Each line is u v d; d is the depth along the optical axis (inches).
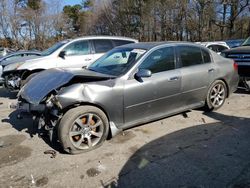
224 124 188.9
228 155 143.3
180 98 189.0
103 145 160.7
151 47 180.1
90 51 320.8
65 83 148.2
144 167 134.7
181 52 191.9
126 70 166.7
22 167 138.5
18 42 1517.0
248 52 255.1
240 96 265.4
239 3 1061.8
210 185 117.9
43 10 1612.9
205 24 1131.3
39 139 173.0
